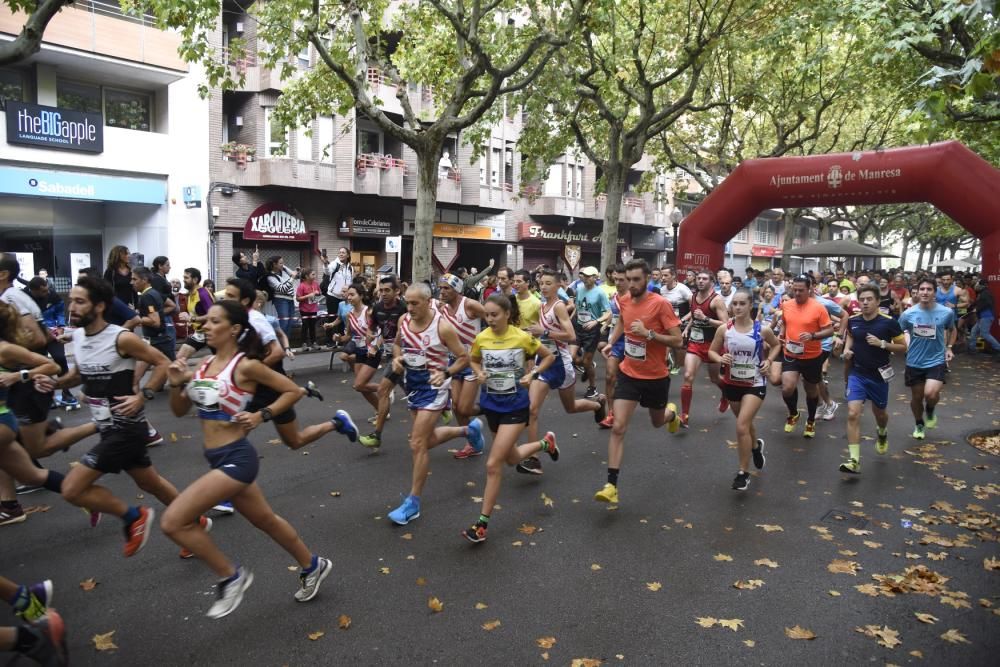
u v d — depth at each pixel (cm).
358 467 695
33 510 560
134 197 1833
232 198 2089
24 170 1627
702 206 1549
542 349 528
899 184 1299
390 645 369
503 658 359
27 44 687
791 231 3017
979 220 1241
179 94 1911
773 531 541
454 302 743
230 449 374
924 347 832
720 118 2447
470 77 1248
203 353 1320
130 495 598
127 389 447
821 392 950
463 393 690
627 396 600
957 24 1030
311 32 1159
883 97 2244
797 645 375
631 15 1672
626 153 1772
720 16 1670
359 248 2530
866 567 479
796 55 1977
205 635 376
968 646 377
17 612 358
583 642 375
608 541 517
